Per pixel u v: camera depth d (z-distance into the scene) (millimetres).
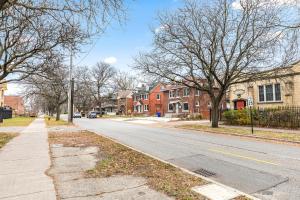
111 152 10039
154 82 24234
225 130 19859
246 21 20109
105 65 76375
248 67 20859
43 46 13883
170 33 21297
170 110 53438
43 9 8344
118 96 88375
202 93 43094
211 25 20812
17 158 9000
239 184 6297
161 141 14555
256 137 16031
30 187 5742
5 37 13703
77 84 52000
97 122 37062
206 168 7969
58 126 25984
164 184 5875
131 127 26234
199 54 21266
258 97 27172
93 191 5477
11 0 7293
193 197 5039
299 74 23125
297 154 10320
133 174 6781
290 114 20172
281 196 5418
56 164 8039
